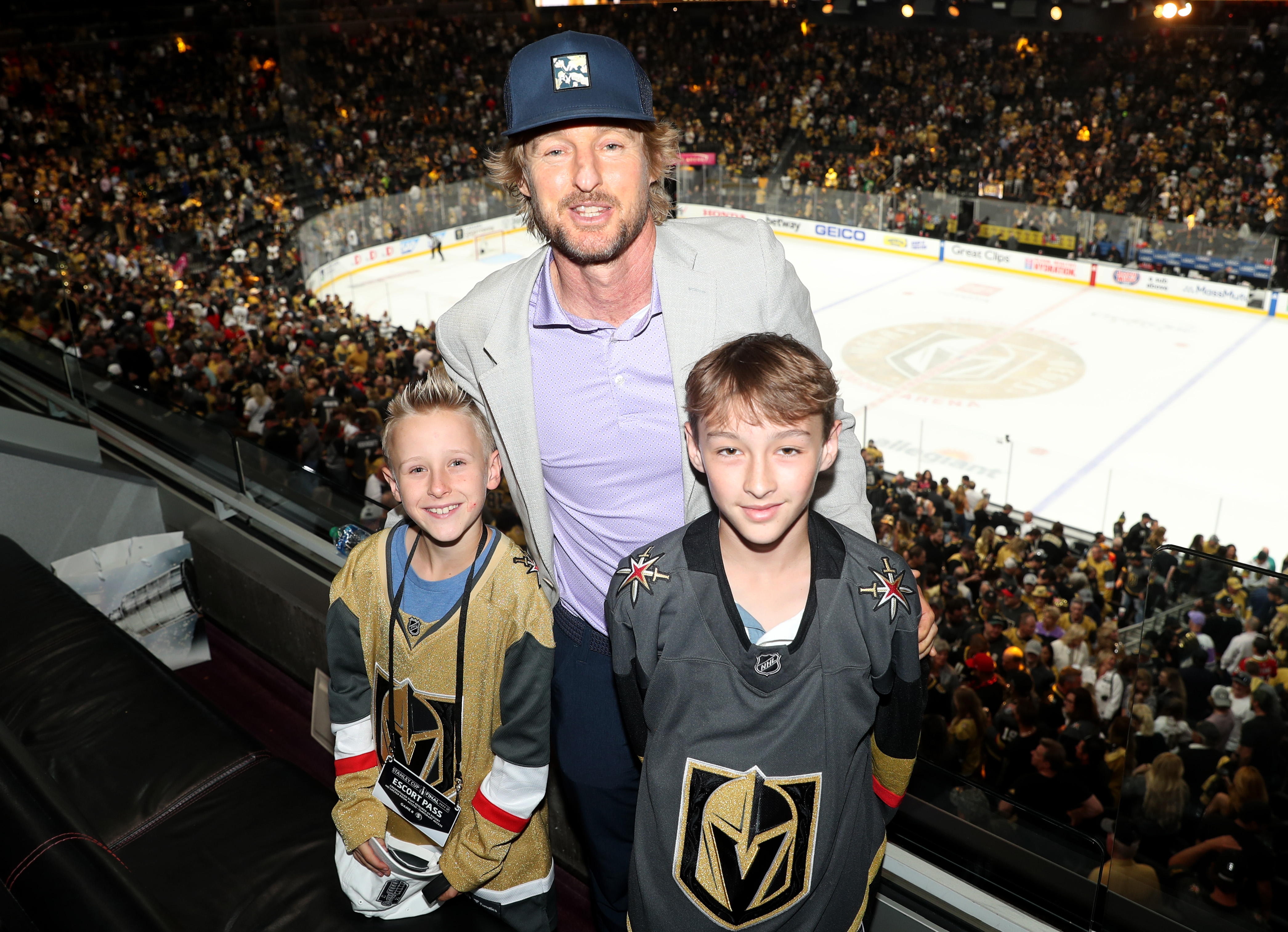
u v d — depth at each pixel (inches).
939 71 1153.4
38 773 61.9
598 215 61.4
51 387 176.6
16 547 123.6
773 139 1157.7
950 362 665.0
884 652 55.2
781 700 54.9
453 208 993.5
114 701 98.0
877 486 422.6
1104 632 276.4
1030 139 1038.4
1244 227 751.1
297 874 78.2
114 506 145.8
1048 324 729.0
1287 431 548.1
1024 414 581.9
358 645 74.7
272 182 1062.4
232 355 544.7
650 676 57.4
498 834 70.7
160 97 1087.0
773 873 55.4
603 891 79.8
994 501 478.0
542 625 70.1
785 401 51.8
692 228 68.7
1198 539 389.4
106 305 508.1
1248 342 677.9
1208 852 72.2
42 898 53.8
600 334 66.3
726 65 1264.8
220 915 74.7
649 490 69.4
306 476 118.5
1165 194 895.7
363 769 75.1
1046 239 834.8
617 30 1304.1
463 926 73.4
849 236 949.2
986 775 232.5
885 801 62.7
